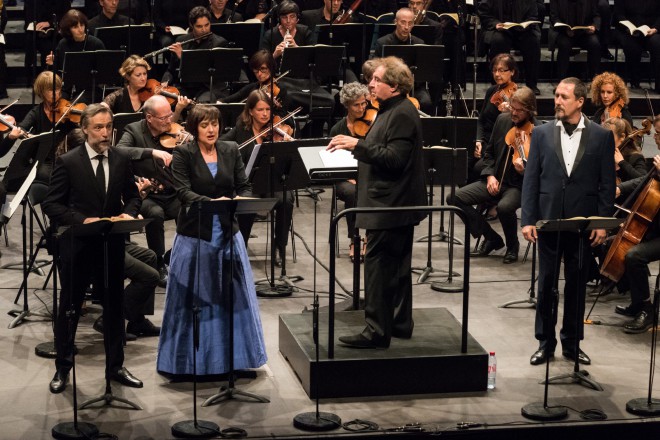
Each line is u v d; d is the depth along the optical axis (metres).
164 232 18.25
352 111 17.75
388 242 12.52
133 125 16.59
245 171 14.12
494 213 20.39
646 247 14.93
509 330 14.95
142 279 13.90
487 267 17.78
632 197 15.58
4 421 11.84
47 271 17.09
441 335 13.41
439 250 18.56
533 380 13.27
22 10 27.39
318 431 11.70
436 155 16.34
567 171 13.43
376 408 12.37
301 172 15.62
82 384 12.87
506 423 11.99
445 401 12.61
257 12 25.05
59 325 12.51
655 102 25.03
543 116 24.88
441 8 25.42
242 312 13.04
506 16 24.89
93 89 19.55
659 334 14.94
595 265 16.27
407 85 12.19
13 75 24.88
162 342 13.06
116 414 12.07
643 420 12.16
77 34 21.66
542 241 13.41
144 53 22.36
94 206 12.62
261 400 12.46
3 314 15.17
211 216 12.78
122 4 24.88
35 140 14.51
